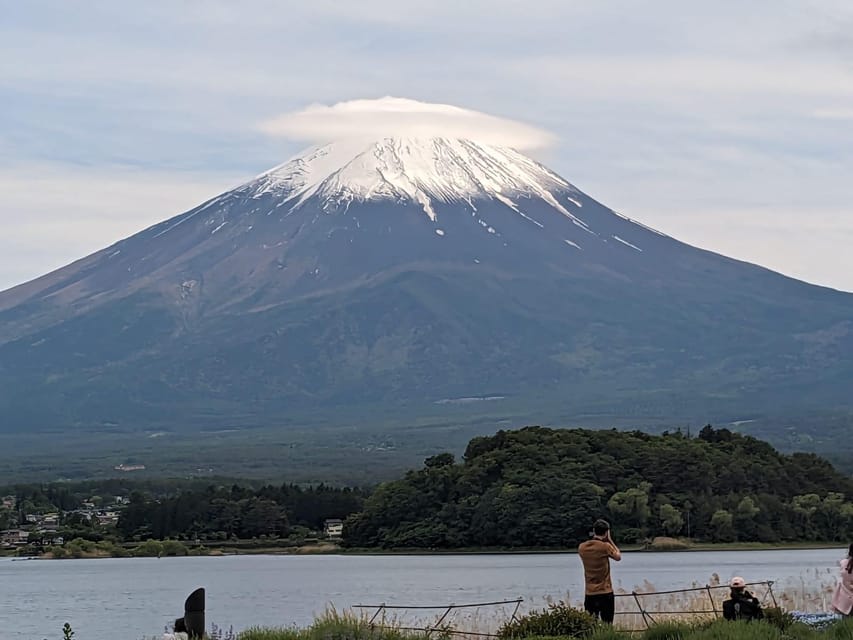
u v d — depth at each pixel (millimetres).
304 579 128125
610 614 41375
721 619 39938
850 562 43375
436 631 44062
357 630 40531
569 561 141000
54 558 182125
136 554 183125
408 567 138375
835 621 41875
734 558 138625
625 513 149125
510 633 40812
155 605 107438
